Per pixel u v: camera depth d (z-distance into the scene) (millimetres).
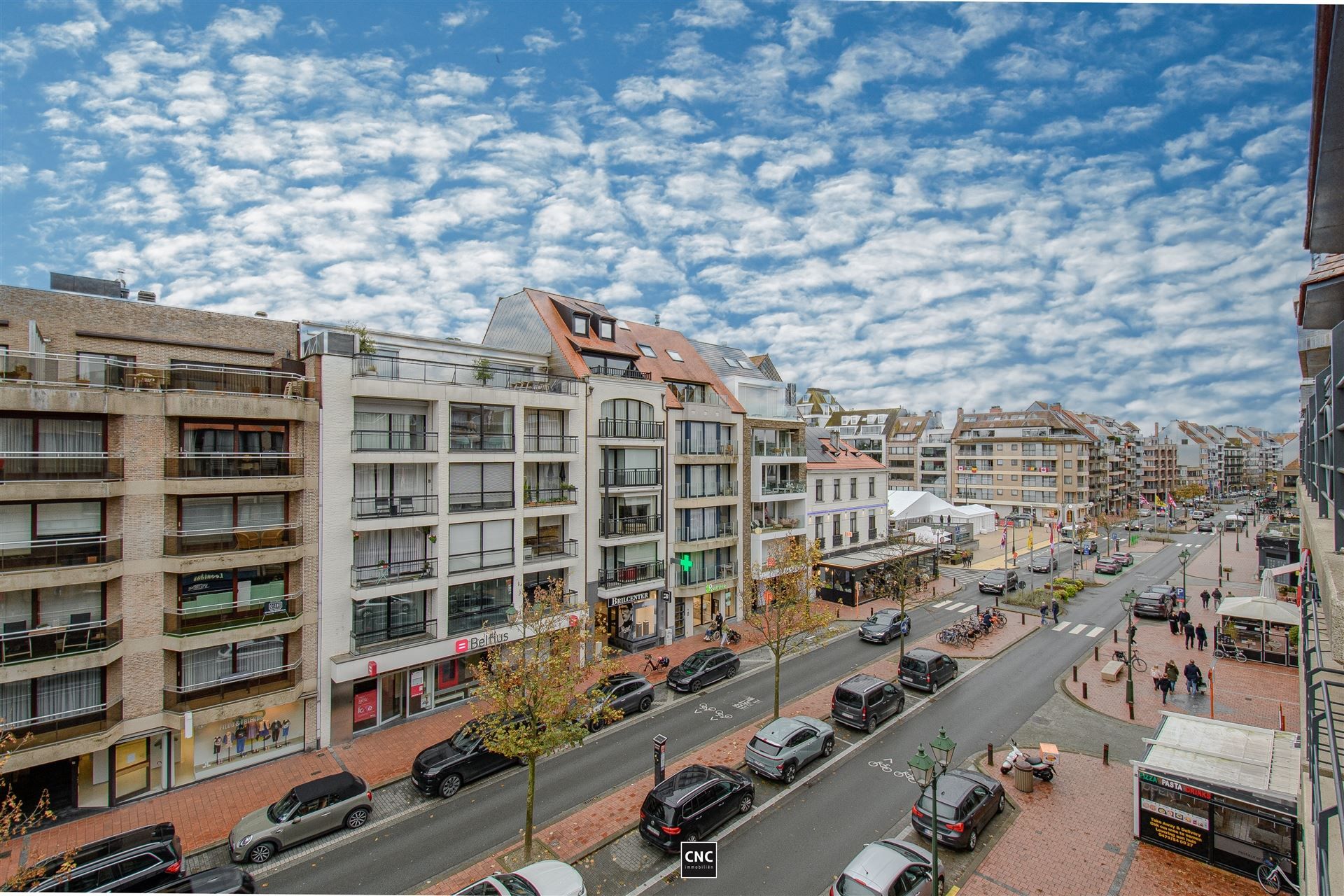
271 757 21141
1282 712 23438
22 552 17344
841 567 41969
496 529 26234
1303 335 14906
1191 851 15906
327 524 22156
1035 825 17453
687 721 24172
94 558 18328
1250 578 51156
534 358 30484
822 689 27359
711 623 35125
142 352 21047
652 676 28516
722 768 18469
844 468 47656
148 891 13555
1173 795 16203
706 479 36188
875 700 23516
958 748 22031
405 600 24094
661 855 16266
